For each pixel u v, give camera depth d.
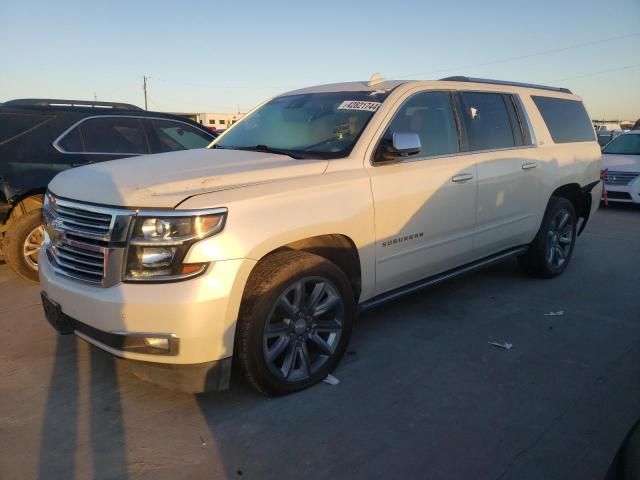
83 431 2.93
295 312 3.21
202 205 2.79
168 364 2.82
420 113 4.13
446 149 4.27
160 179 3.05
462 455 2.73
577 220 6.05
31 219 5.43
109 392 3.34
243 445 2.81
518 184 4.86
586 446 2.82
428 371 3.62
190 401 3.23
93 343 3.01
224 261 2.79
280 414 3.09
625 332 4.32
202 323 2.76
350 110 4.00
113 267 2.81
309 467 2.64
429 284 4.28
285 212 3.08
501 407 3.19
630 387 3.44
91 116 6.05
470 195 4.34
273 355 3.14
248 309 2.98
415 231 3.92
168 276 2.75
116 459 2.70
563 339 4.17
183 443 2.83
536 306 4.89
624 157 11.16
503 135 4.88
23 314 4.67
